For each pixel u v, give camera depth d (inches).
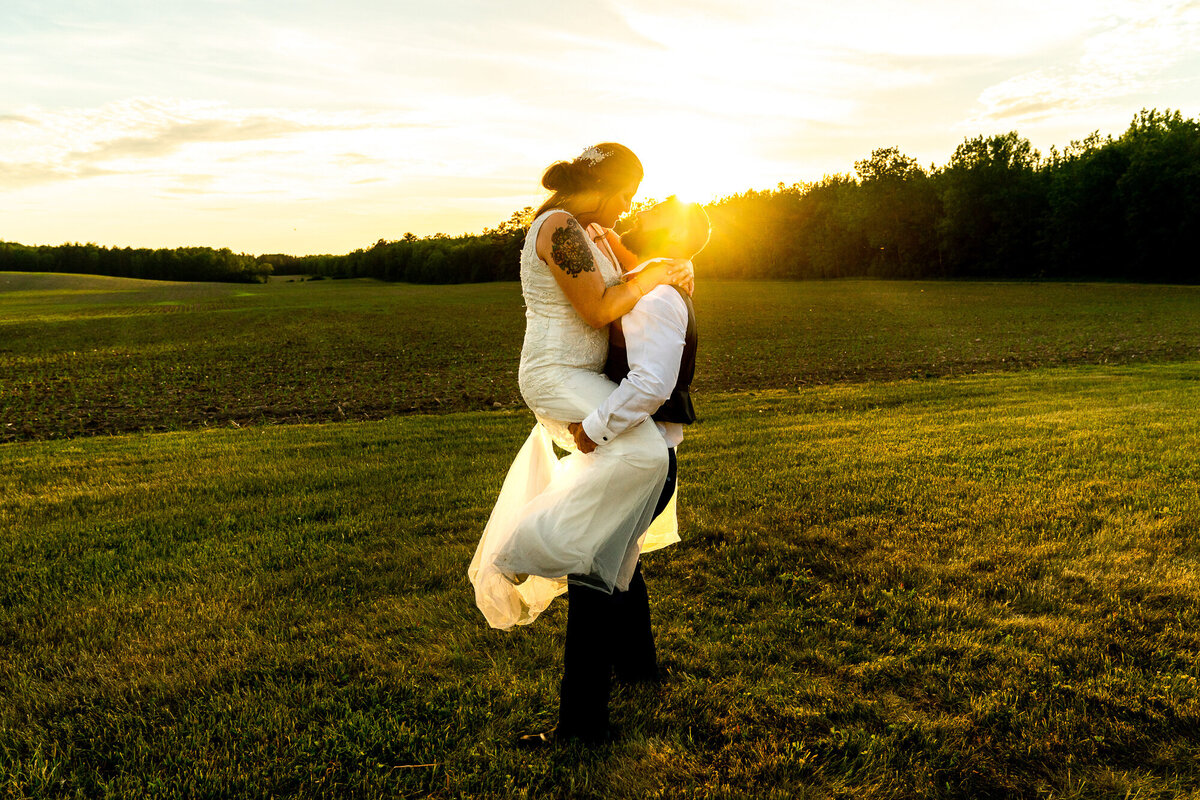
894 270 3267.7
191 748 91.7
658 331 83.4
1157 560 139.9
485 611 96.0
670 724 96.0
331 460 256.7
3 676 111.3
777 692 101.7
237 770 87.0
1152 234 2246.6
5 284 3523.6
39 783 85.2
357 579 144.3
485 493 203.5
